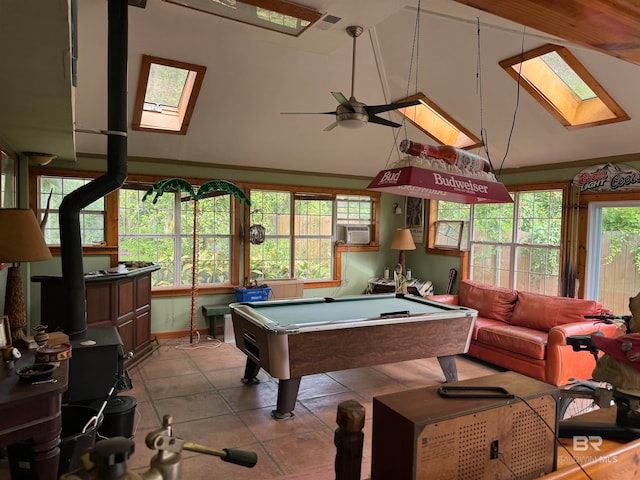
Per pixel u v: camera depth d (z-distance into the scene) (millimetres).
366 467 2809
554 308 4820
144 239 5891
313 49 3650
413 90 5285
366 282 7637
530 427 1180
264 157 6266
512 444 1148
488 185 2961
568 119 4766
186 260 6180
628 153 4797
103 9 3613
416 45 4578
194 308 5734
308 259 7133
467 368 4891
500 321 5312
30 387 1891
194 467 2828
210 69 4531
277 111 5371
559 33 1136
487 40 4129
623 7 976
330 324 3520
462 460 1063
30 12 1533
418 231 7625
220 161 6129
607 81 4016
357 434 1081
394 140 6504
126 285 4699
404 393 1170
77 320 3076
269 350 3389
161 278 6035
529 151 5578
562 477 1212
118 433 2684
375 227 7652
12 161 4270
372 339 3729
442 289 7160
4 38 1746
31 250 2514
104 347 2885
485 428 1094
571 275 5383
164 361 4973
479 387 1220
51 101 2551
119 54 3033
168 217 6031
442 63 4688
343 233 7418
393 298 5129
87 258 5414
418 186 2699
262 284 6301
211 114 5176
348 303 4742
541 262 5824
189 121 5195
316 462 2910
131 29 3895
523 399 1162
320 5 2850
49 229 5227
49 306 3965
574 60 3920
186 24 3973
